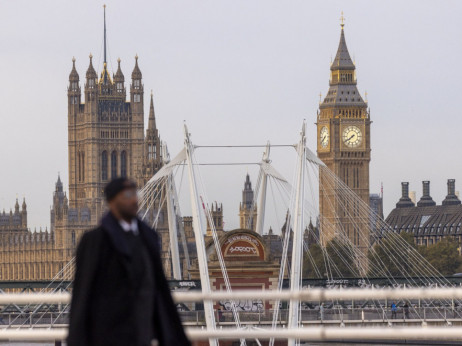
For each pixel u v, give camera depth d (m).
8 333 32.62
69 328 26.92
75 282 27.22
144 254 27.45
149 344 27.00
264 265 168.38
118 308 27.02
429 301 174.50
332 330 32.03
